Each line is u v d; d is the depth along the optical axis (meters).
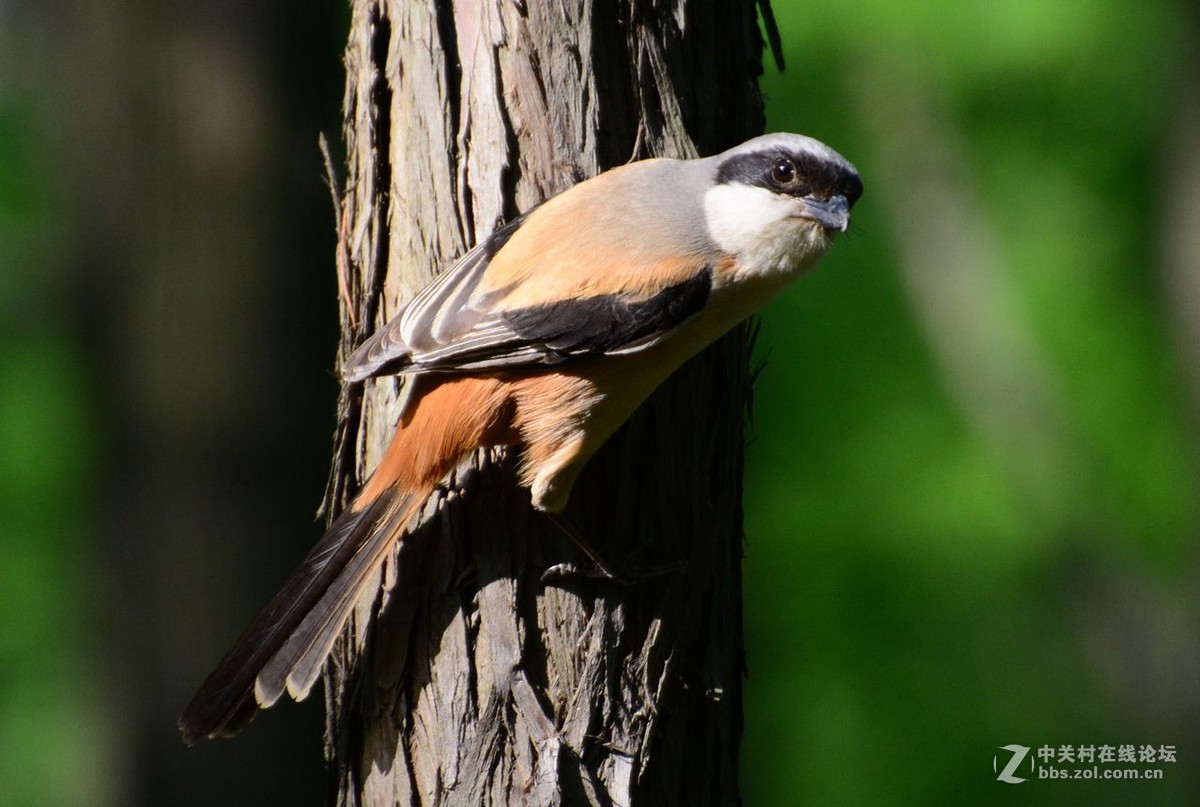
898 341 16.89
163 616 11.46
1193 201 16.25
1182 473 16.42
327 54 12.06
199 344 11.44
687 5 6.98
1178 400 16.48
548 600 6.31
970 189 17.16
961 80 16.80
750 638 15.96
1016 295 16.98
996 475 16.27
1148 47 16.41
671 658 6.38
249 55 11.56
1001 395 16.66
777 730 15.74
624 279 6.55
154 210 11.49
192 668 11.44
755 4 7.54
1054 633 15.93
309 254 11.69
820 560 15.95
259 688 6.36
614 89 6.78
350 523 6.59
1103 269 17.02
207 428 11.40
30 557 16.50
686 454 6.73
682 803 6.39
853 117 17.12
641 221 6.69
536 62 6.68
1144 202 16.95
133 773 11.63
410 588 6.46
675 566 6.51
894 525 16.05
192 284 11.42
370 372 6.43
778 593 16.00
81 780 15.78
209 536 11.44
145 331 11.45
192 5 11.60
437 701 6.30
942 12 16.14
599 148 6.73
